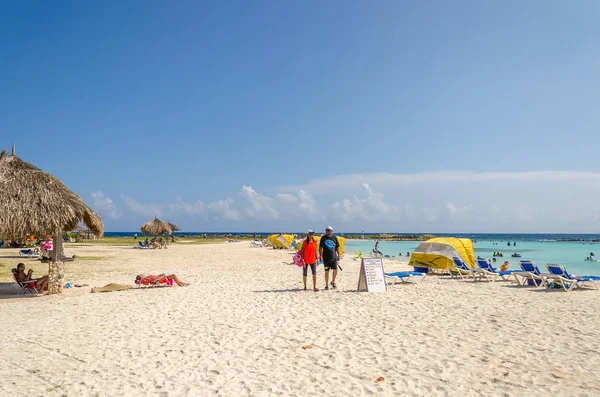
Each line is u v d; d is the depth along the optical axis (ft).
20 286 37.86
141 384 15.53
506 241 306.35
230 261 78.69
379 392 14.62
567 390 14.60
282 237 133.59
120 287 39.47
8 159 37.96
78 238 180.45
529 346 19.79
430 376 16.02
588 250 162.09
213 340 21.34
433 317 26.30
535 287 40.42
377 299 32.99
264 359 18.25
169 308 29.89
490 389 14.76
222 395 14.48
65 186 39.81
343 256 92.94
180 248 135.44
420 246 53.11
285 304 31.04
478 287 40.32
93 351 19.67
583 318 25.94
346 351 19.24
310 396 14.38
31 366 17.69
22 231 33.73
